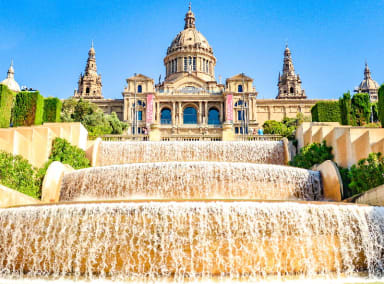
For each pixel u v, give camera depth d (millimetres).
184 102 92812
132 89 94812
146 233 16625
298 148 34031
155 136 43188
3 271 17109
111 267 16578
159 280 15992
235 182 24531
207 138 46062
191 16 123125
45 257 16984
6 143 25266
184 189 24438
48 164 28016
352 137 26062
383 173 21859
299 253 16891
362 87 129250
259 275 16516
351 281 15719
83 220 16953
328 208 17328
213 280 15977
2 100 33719
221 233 16672
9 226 17422
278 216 16984
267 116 101438
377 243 17375
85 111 66562
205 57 111438
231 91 93562
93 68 121688
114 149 33031
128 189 24547
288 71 123875
